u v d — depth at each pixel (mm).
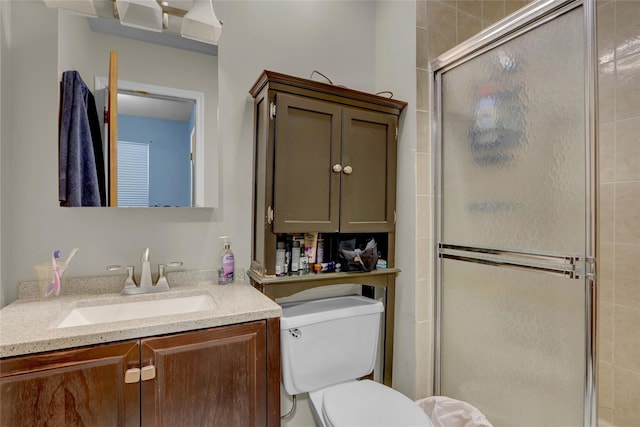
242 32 1524
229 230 1489
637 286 1453
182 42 1411
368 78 1856
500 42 1309
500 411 1333
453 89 1535
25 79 1176
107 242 1289
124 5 1251
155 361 916
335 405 1231
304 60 1671
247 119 1529
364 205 1529
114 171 1303
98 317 1147
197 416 969
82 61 1260
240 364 1030
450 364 1564
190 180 1418
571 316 1090
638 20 1438
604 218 1575
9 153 1148
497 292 1349
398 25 1701
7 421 777
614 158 1532
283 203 1326
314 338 1344
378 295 1745
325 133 1423
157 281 1315
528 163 1216
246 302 1149
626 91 1485
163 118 1379
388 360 1645
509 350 1301
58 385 818
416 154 1577
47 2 1178
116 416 869
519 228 1250
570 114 1076
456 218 1526
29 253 1181
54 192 1214
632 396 1467
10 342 783
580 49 1042
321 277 1440
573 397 1084
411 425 1114
